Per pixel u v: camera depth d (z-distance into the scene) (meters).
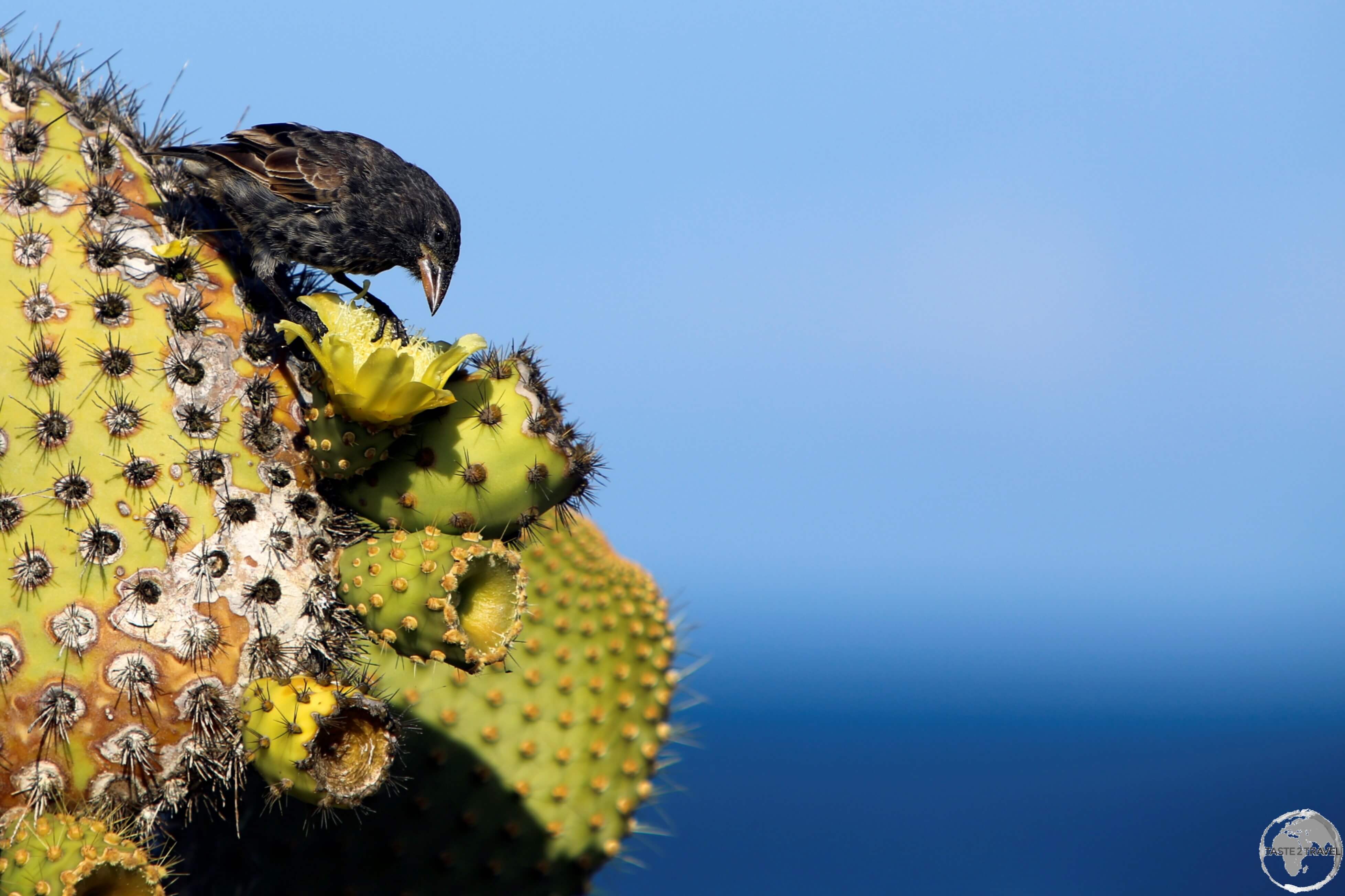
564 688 5.04
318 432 4.79
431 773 4.99
